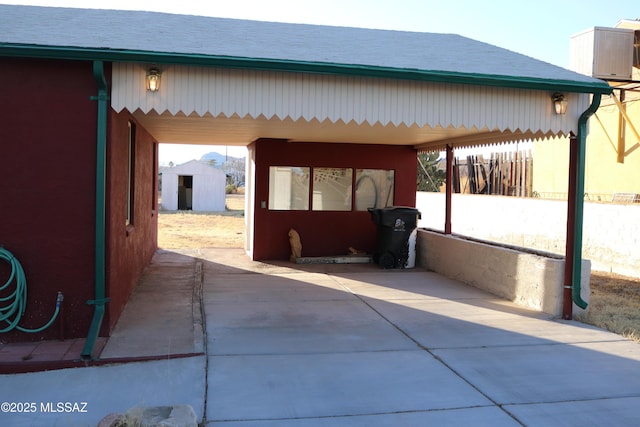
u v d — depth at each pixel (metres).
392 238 11.89
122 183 7.13
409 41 9.04
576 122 7.49
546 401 4.87
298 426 4.32
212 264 12.00
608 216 12.22
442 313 7.90
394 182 13.31
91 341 5.66
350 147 13.01
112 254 6.35
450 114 7.05
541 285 8.10
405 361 5.82
